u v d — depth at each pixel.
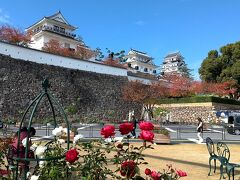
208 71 48.06
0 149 4.18
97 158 3.71
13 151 4.31
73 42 48.28
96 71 39.06
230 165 7.59
